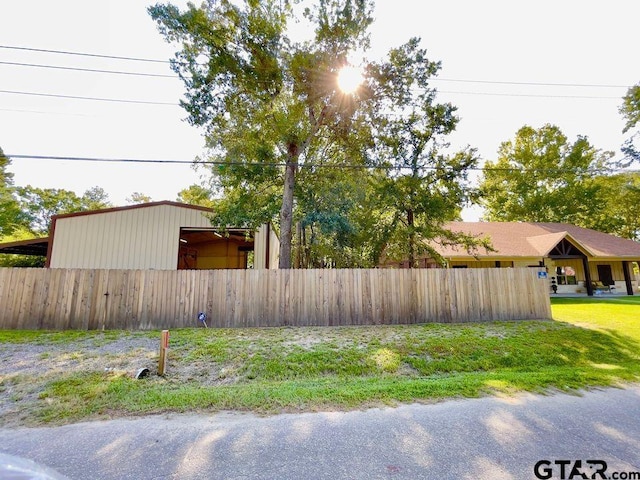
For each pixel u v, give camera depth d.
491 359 5.83
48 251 11.35
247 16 9.21
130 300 7.75
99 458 2.49
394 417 3.25
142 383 4.46
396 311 8.32
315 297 8.16
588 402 3.67
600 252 17.14
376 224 14.21
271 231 15.02
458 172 12.59
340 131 11.47
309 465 2.39
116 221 11.82
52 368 4.98
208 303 7.93
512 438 2.82
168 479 2.21
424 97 11.41
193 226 12.08
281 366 5.30
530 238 17.98
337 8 9.72
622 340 6.71
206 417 3.28
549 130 27.39
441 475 2.26
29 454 2.56
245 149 10.02
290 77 9.82
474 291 8.65
